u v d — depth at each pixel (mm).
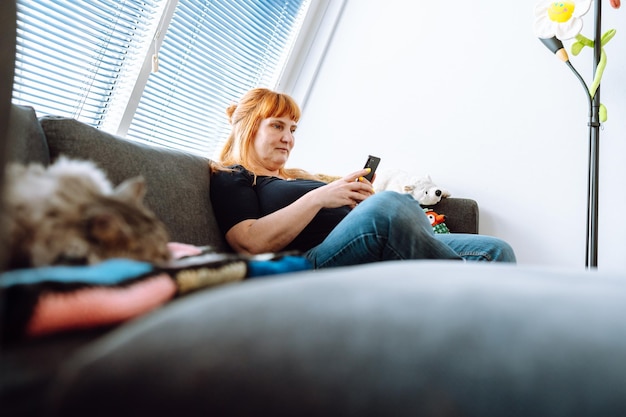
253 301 270
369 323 247
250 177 1493
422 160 2502
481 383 219
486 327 241
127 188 604
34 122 966
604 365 222
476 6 2451
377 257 1048
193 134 2383
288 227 1241
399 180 2258
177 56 2148
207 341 242
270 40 2639
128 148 1206
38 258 462
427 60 2551
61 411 231
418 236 1045
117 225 521
